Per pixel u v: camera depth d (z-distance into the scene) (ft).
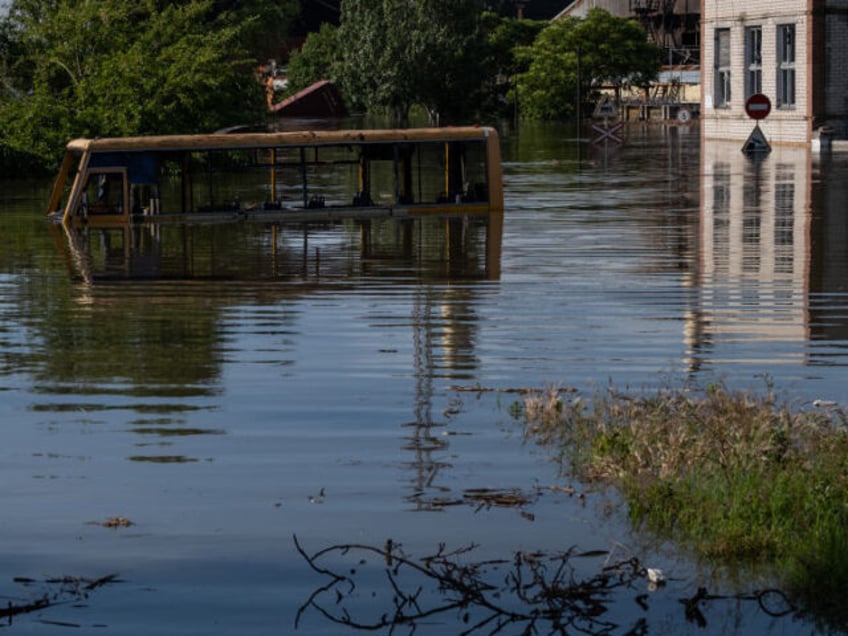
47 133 179.93
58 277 77.41
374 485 34.27
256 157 198.70
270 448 37.91
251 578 28.43
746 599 27.04
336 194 142.10
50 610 26.89
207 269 80.38
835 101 216.95
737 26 235.20
